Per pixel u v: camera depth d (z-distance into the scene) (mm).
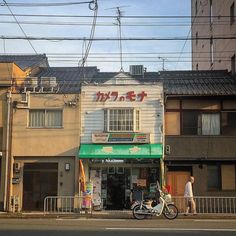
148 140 26656
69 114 27375
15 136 27391
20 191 27078
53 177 27109
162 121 26938
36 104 27562
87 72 34531
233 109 27297
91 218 22250
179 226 17219
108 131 26953
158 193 22984
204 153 26859
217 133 27203
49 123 27500
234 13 32031
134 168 27062
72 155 27016
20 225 17781
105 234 14844
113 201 26969
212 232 15375
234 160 26750
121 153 26297
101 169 27172
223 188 26672
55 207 24906
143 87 27281
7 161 27156
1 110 27625
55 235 14656
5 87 27766
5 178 26969
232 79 30703
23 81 28938
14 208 26734
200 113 27375
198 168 26812
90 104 27375
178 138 27062
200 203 24672
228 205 24422
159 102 27062
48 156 27188
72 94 27516
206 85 29125
